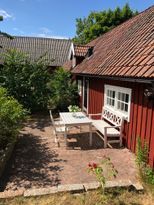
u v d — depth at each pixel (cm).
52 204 437
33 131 1037
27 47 2798
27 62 1443
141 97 663
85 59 1573
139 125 680
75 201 446
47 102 1509
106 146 791
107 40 1406
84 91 1413
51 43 2916
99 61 1064
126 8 3030
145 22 976
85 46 1730
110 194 466
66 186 489
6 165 649
